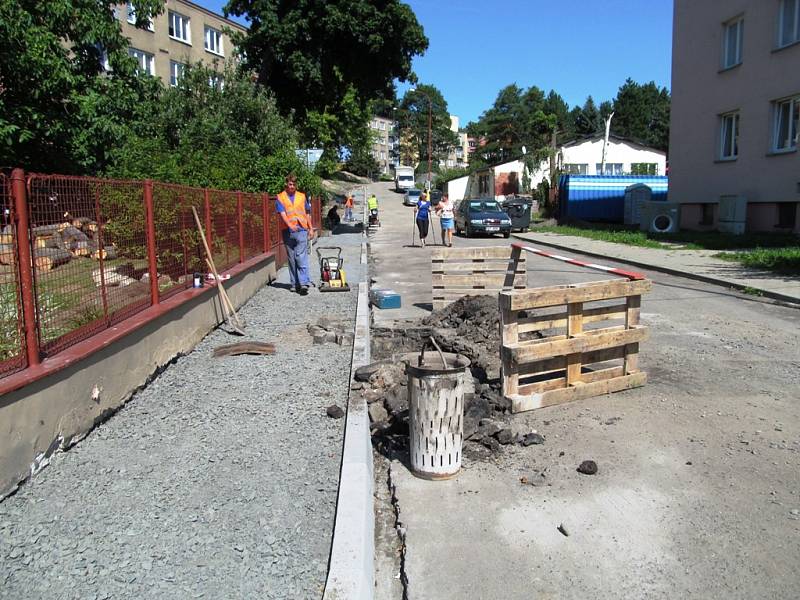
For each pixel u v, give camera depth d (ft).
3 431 12.08
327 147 130.93
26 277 13.44
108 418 16.65
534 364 18.39
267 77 98.84
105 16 51.39
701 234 67.15
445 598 10.03
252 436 15.56
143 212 20.42
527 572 10.65
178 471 13.56
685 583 10.25
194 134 59.06
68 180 15.62
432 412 13.58
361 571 9.60
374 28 94.07
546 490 13.38
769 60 62.18
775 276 40.01
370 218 110.42
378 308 34.09
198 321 25.09
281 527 11.30
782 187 61.46
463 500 13.06
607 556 11.03
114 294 18.07
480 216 85.30
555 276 45.70
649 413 17.63
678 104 77.61
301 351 23.98
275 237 48.47
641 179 100.99
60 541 10.77
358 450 13.97
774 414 17.35
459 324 27.27
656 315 30.94
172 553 10.44
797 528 11.73
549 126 218.59
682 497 12.94
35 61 41.55
